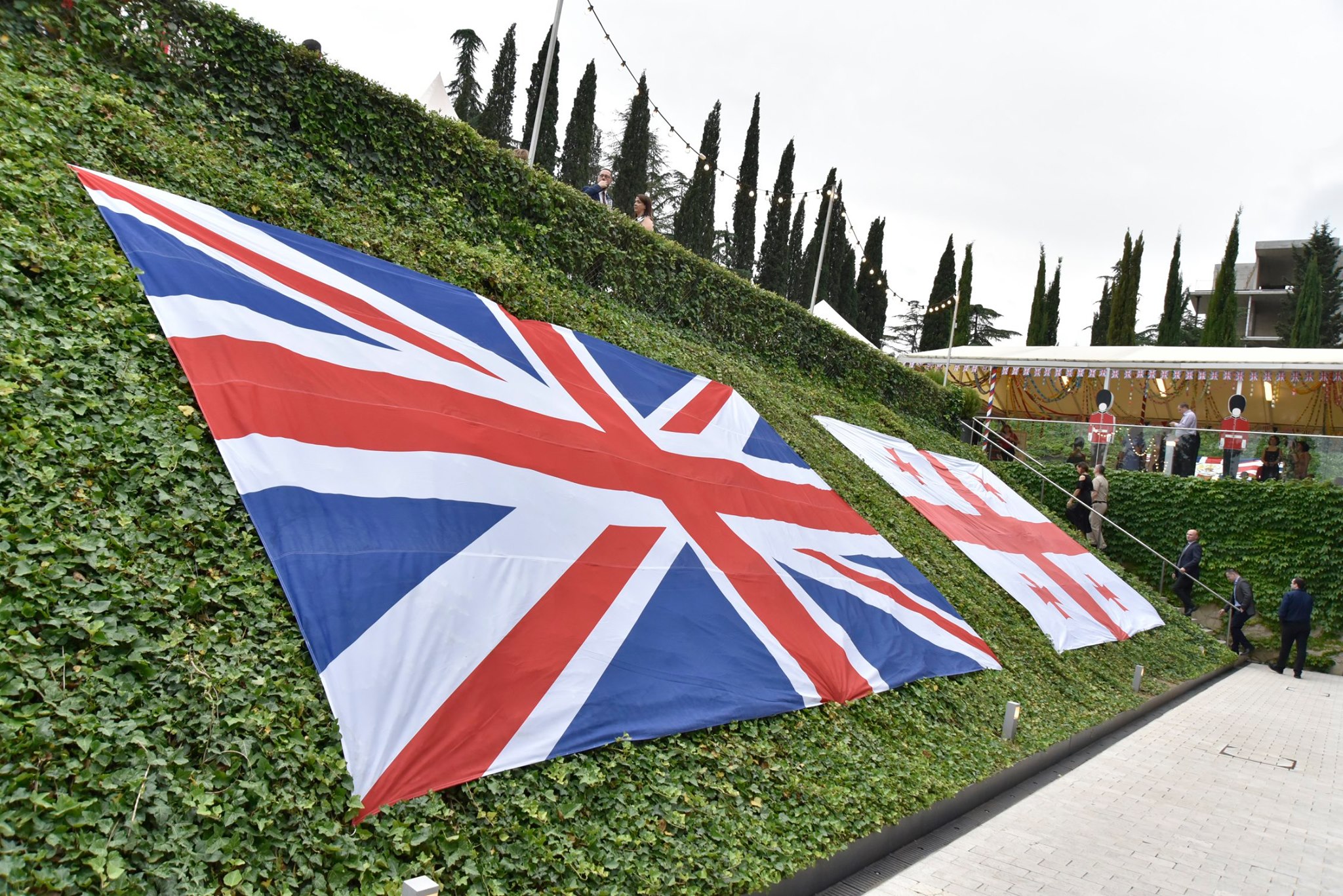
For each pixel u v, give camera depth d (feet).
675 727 20.84
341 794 14.43
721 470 33.32
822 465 42.63
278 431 19.61
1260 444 71.72
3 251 18.33
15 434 15.49
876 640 31.09
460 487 21.93
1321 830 28.66
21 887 10.70
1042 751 30.76
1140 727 40.45
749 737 22.39
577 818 16.99
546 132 123.24
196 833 12.58
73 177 22.18
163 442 17.69
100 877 11.35
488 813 15.85
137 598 14.78
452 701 17.40
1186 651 57.47
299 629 16.48
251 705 14.64
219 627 15.40
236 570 16.62
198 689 14.25
